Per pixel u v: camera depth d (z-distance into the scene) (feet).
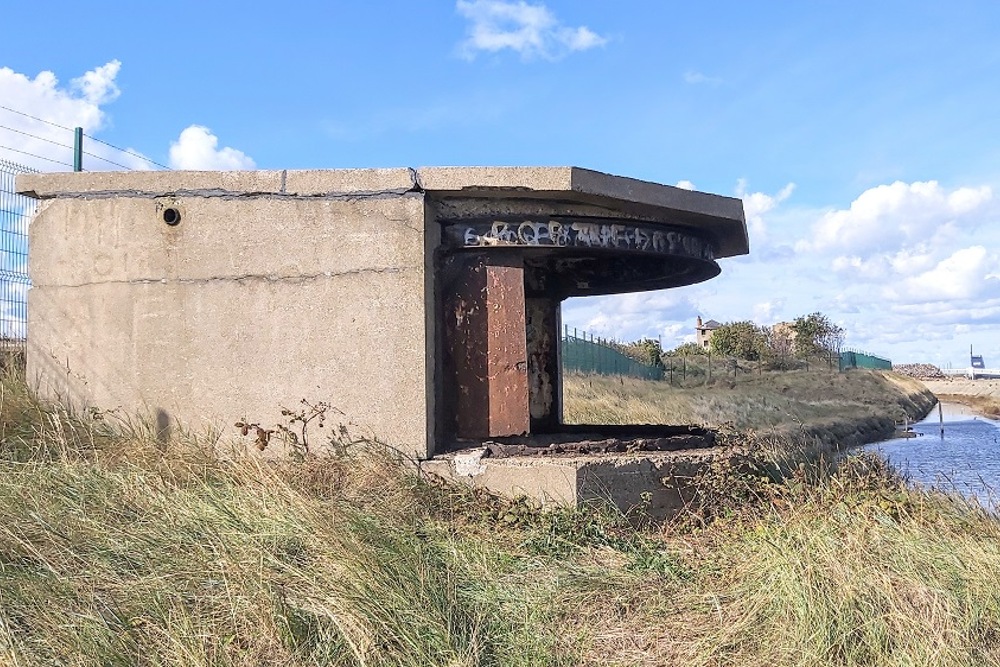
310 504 14.89
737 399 98.58
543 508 17.92
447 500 17.87
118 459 18.01
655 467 19.16
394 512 16.06
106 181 21.08
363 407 19.76
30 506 14.39
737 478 19.67
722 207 22.20
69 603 11.40
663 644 12.16
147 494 15.46
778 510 18.40
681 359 164.76
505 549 15.57
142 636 11.01
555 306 27.04
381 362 19.77
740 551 15.31
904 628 11.63
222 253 20.57
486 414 20.71
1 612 10.82
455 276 21.04
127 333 20.77
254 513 14.60
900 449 77.56
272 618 11.20
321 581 12.19
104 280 20.99
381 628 11.32
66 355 21.04
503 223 20.71
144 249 20.84
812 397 125.70
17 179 21.38
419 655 11.05
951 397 262.47
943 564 13.70
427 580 12.85
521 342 21.06
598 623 12.77
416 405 19.54
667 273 25.43
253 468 17.37
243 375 20.30
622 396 72.79
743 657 11.61
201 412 20.36
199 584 12.25
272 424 20.10
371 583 12.07
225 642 11.07
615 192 20.26
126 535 13.64
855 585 12.39
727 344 191.42
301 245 20.30
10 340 27.45
